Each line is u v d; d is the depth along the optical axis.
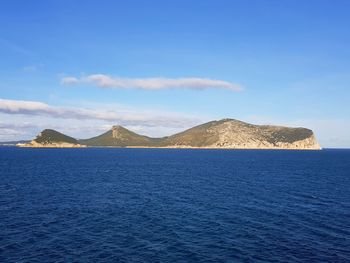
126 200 59.09
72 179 90.56
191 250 32.25
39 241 34.41
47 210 49.22
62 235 36.62
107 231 38.47
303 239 35.72
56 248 32.34
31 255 30.31
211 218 45.44
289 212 49.56
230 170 129.00
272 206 54.28
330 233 38.09
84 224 41.47
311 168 139.62
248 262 29.17
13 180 85.44
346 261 29.34
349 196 65.25
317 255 30.81
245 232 38.38
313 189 75.25
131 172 116.69
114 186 78.06
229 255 30.91
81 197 61.28
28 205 52.66
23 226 40.00
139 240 35.22
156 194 66.69
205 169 133.00
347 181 92.12
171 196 64.31
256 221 43.78
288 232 38.50
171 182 88.06
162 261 29.38
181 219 44.72
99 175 103.44
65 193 65.62
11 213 46.84
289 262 29.09
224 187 78.44
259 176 105.88
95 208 51.38
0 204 53.03
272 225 41.72
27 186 74.69
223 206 54.22
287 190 73.44
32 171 111.00
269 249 32.53
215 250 32.28
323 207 53.50
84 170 119.50
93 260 29.39
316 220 44.44
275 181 91.69
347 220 44.50
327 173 117.12
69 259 29.53
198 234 37.59
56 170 116.69
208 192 70.00
